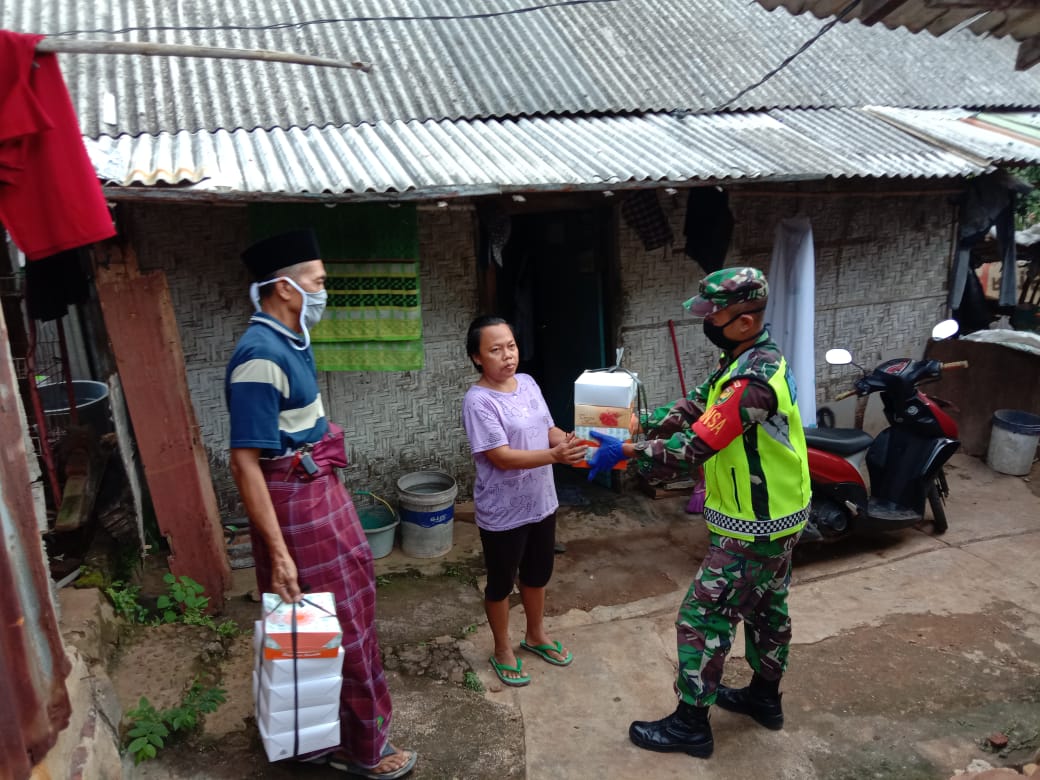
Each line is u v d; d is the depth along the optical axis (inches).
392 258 165.9
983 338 240.2
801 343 209.0
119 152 145.5
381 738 105.5
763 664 115.2
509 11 218.8
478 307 193.5
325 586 97.3
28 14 190.7
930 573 168.4
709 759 112.5
